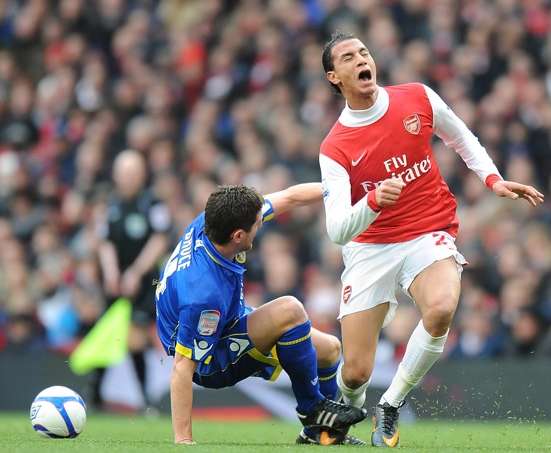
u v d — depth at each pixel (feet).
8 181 180.04
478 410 118.21
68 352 142.31
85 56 194.18
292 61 180.14
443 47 171.22
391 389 72.38
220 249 67.36
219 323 67.62
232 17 194.29
